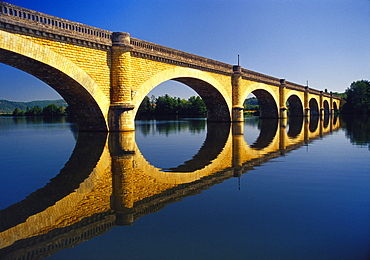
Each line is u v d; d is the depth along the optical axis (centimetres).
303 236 498
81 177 893
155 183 822
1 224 552
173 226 542
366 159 1194
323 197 704
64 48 1802
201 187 784
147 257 435
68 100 2208
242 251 450
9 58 1608
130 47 2186
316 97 8062
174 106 9062
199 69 3194
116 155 1296
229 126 3319
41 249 461
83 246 470
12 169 1009
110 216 588
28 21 1588
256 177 892
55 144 1681
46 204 654
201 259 427
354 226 537
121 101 2178
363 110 8950
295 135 2241
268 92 5081
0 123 4378
